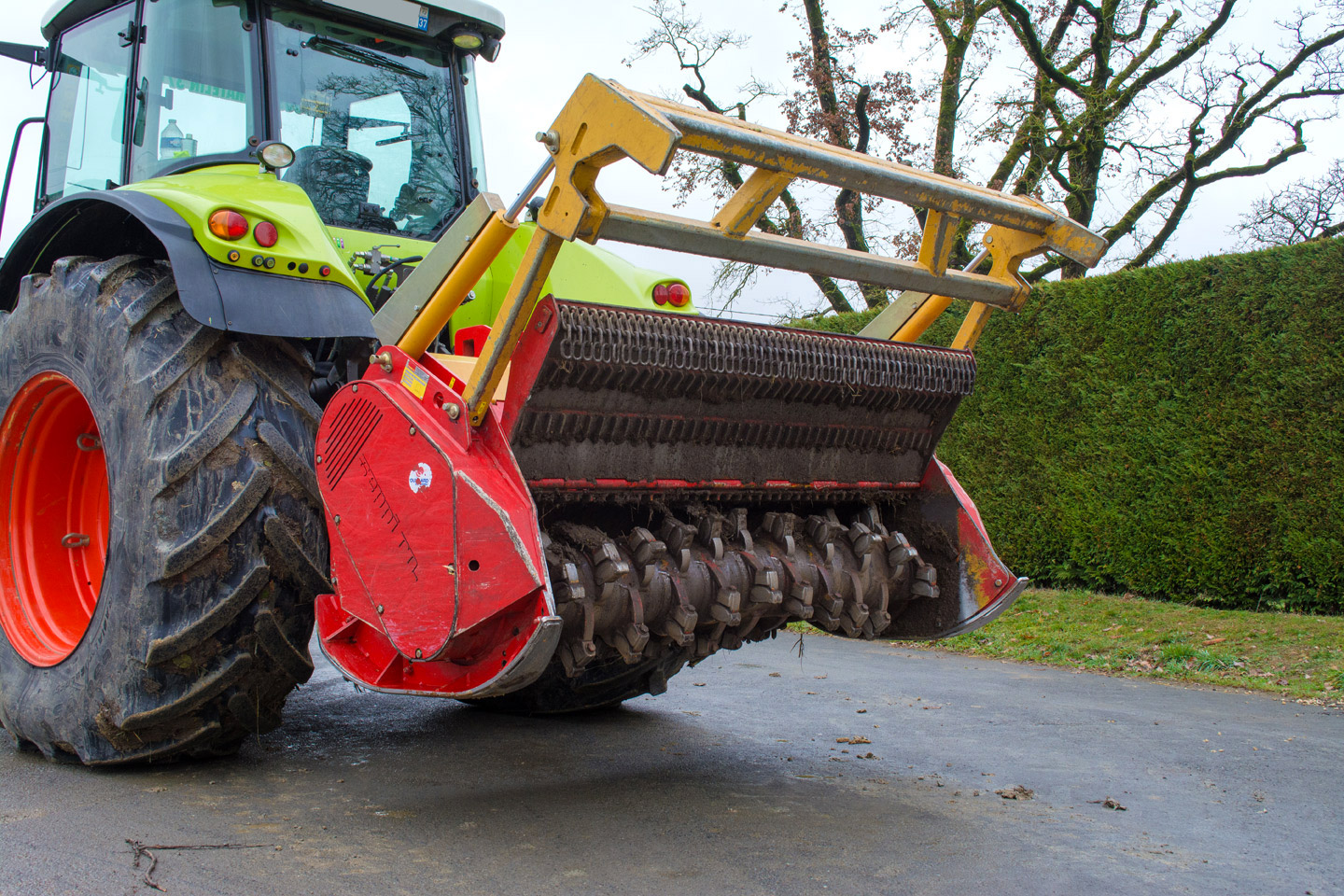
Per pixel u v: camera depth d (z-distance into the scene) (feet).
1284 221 52.65
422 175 13.67
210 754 10.83
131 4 13.07
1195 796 10.13
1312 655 17.42
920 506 11.25
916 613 11.26
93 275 10.46
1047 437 25.84
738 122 8.18
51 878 7.34
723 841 8.49
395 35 13.50
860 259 9.42
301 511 9.82
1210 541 22.16
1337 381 20.29
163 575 9.32
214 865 7.66
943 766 11.27
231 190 10.53
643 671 12.76
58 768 10.55
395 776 10.50
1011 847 8.46
